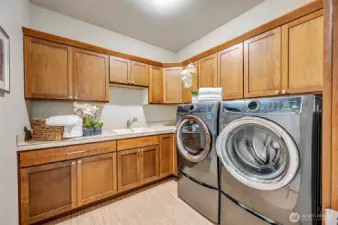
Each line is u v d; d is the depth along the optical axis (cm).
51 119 171
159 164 247
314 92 143
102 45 260
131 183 216
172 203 197
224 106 148
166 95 296
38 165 152
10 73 133
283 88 162
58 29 221
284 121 107
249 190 129
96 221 165
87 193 180
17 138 144
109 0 198
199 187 176
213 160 158
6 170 118
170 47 337
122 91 280
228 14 230
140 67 269
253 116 123
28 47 172
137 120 296
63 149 165
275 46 169
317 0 139
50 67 186
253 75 190
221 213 153
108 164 196
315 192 98
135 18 236
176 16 233
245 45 198
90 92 215
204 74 254
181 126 200
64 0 197
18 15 156
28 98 172
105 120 262
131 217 172
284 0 187
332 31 66
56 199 161
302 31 150
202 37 295
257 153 131
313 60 143
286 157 109
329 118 68
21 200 143
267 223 117
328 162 68
